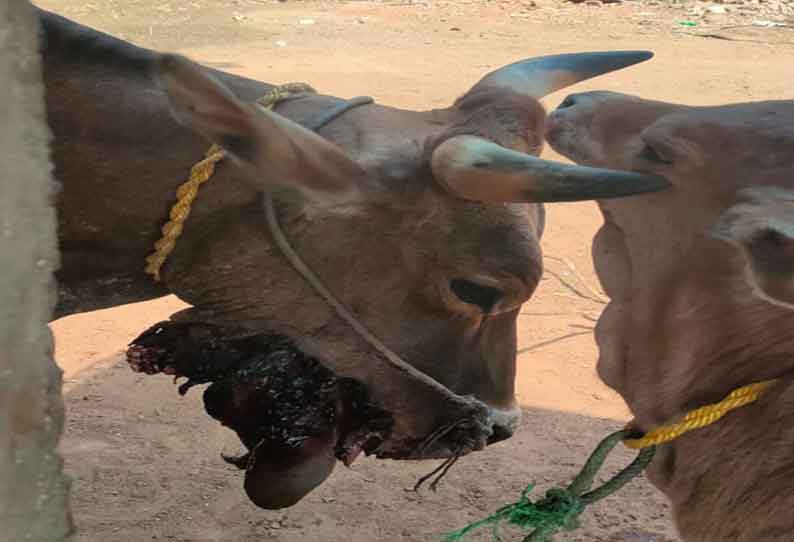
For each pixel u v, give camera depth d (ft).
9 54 6.22
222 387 12.92
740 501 9.70
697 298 9.64
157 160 12.24
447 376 12.59
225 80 12.95
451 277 11.90
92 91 12.26
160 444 19.13
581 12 63.26
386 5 67.41
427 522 17.02
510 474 18.26
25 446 6.57
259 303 12.40
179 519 17.02
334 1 69.10
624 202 10.12
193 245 12.44
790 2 62.80
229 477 18.19
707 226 9.37
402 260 11.91
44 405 6.71
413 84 45.57
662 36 55.98
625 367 10.57
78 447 18.89
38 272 6.57
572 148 10.99
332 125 12.23
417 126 12.14
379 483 18.12
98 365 21.90
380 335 12.29
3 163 6.21
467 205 11.60
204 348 12.86
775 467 9.43
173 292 12.78
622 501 17.63
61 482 6.94
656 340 10.09
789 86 44.55
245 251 12.19
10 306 6.34
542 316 24.34
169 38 56.49
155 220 12.38
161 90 12.37
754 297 9.30
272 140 10.22
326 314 12.26
